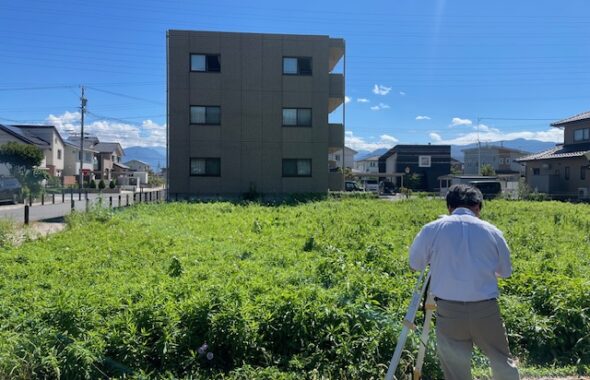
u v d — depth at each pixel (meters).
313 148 30.38
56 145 62.34
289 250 9.38
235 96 29.69
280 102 30.06
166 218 16.19
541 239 10.74
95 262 8.15
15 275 7.22
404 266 7.29
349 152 95.88
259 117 29.91
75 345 3.97
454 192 3.39
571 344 4.74
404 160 70.25
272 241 10.73
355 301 4.91
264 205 23.73
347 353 4.20
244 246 10.02
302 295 4.87
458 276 3.05
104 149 83.44
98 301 5.07
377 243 9.44
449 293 3.06
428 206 21.41
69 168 67.94
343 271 6.52
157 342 4.19
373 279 5.96
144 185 81.56
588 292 5.12
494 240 3.10
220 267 7.40
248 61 29.78
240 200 27.28
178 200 27.39
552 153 41.22
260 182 29.95
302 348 4.39
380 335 4.33
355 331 4.45
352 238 10.80
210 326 4.34
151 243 10.24
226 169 29.67
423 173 70.19
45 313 4.58
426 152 70.44
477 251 3.06
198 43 29.38
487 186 34.66
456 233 3.11
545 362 4.57
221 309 4.47
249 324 4.37
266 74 29.94
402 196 37.31
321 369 4.16
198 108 29.48
